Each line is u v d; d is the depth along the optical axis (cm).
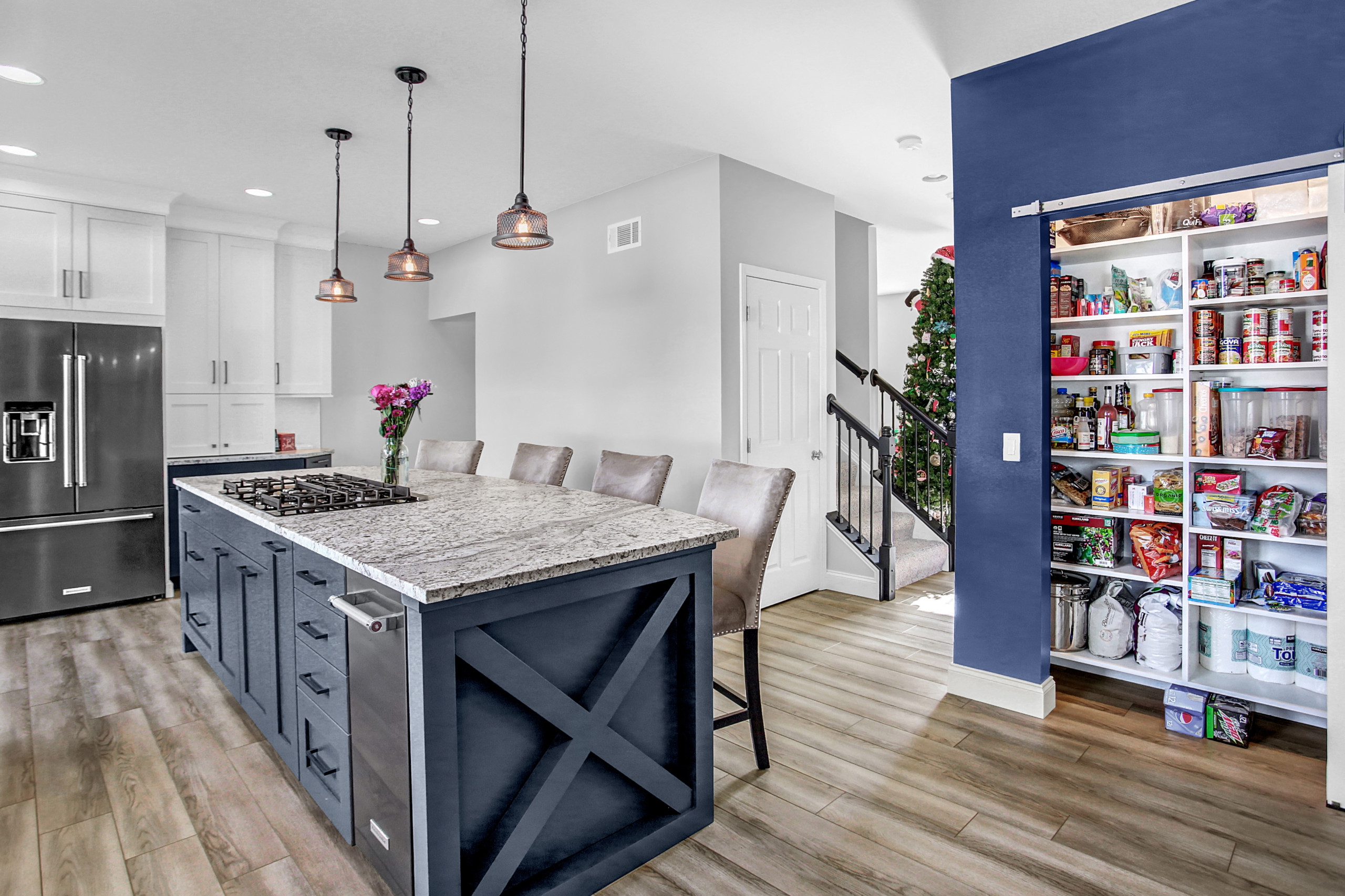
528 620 161
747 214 401
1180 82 227
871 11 244
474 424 658
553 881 164
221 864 182
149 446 427
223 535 268
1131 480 304
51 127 338
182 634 336
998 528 275
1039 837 192
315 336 540
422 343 621
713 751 213
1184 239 268
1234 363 259
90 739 249
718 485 247
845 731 256
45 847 188
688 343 400
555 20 251
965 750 241
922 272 729
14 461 383
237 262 487
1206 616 277
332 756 185
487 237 546
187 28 253
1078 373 302
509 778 160
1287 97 209
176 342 462
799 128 348
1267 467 267
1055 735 252
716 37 263
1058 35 248
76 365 399
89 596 408
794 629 377
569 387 476
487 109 323
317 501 237
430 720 142
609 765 178
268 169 397
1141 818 201
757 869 179
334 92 306
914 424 515
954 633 290
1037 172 258
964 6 237
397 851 154
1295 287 251
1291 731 254
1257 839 191
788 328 430
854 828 196
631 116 333
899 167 406
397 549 171
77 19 247
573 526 202
